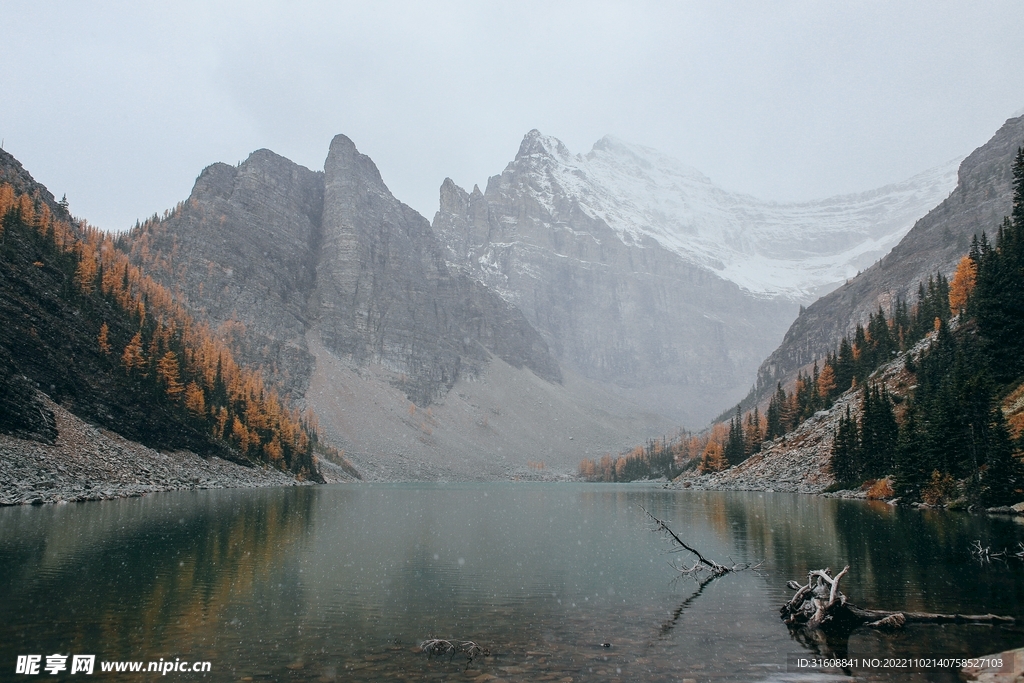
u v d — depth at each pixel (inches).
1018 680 570.9
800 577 1135.0
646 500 3671.3
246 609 876.6
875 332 5068.9
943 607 868.0
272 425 5846.5
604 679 617.6
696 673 634.8
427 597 976.3
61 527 1612.9
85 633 747.4
